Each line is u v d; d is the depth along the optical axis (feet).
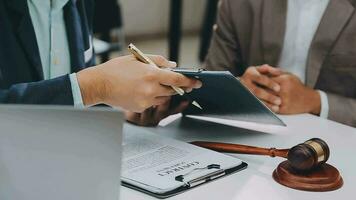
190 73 3.42
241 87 3.49
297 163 3.19
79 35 4.53
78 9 4.64
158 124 4.28
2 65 4.03
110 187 2.41
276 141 3.95
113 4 10.24
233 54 5.88
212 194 3.06
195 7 18.56
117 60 3.53
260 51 5.58
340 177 3.27
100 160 2.38
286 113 4.64
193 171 3.22
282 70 5.11
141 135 3.83
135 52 3.50
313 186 3.14
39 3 4.27
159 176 3.14
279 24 5.40
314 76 5.25
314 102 4.77
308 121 4.46
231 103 3.86
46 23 4.33
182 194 3.05
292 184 3.17
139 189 3.06
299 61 5.42
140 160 3.37
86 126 2.33
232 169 3.34
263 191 3.12
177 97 4.13
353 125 4.80
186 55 16.19
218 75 3.39
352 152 3.77
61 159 2.38
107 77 3.43
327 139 4.02
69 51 4.49
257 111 3.84
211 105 4.06
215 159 3.42
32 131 2.35
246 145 3.77
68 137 2.35
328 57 5.18
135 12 17.62
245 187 3.16
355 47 5.06
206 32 11.83
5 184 2.44
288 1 5.36
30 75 4.16
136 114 4.20
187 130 4.16
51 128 2.34
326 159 3.30
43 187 2.42
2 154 2.39
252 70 4.75
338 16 5.08
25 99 3.54
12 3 4.03
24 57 4.12
